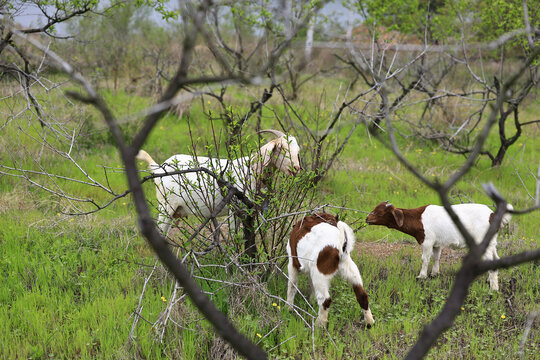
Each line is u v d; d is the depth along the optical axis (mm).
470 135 13734
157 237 893
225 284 5730
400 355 4984
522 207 9242
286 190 6070
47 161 10320
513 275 6715
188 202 6547
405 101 11242
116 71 16719
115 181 9883
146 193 8953
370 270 6824
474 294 6066
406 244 7996
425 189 10328
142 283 6266
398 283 6398
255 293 5523
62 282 6270
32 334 5164
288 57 10742
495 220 1122
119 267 6664
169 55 17391
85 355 4910
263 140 6141
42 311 5699
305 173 5926
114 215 8391
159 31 20688
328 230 5262
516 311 5859
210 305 957
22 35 1479
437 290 6199
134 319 5219
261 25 9352
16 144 10055
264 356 990
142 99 15727
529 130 14578
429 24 14148
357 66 11352
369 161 12336
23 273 6484
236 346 978
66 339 5184
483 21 12203
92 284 6270
